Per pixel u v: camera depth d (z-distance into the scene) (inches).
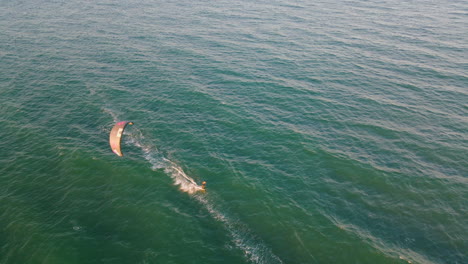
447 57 2444.6
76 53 2410.2
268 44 2650.1
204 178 1256.2
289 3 4092.0
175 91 1899.6
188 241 989.2
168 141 1467.8
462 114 1742.1
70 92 1855.3
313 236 1028.5
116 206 1099.3
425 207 1151.6
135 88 1923.0
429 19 3437.5
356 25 3189.0
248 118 1657.2
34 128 1507.1
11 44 2539.4
